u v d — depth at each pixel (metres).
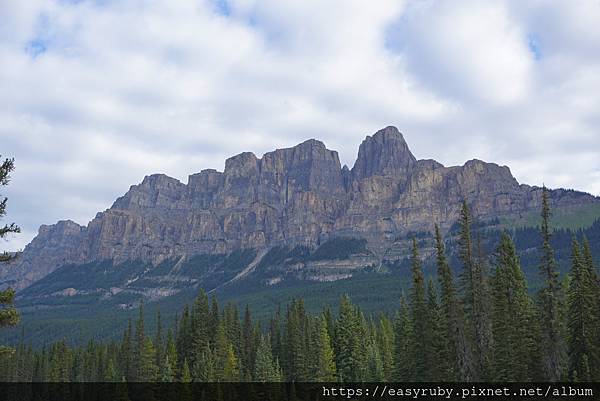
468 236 77.69
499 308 80.50
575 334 74.75
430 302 87.00
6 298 31.52
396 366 101.38
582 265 76.31
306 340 129.75
